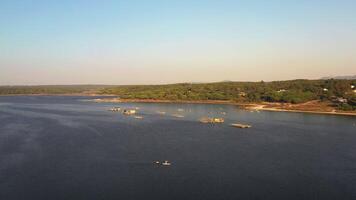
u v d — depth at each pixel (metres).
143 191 73.56
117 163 93.25
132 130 146.50
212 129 150.62
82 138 126.81
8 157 98.56
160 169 88.25
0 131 140.88
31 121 172.88
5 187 75.44
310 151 107.69
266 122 175.12
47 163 92.81
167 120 182.00
